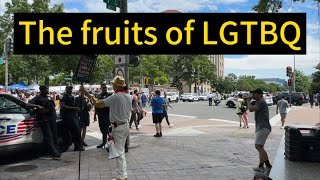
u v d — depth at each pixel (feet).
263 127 25.91
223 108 114.11
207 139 41.91
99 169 26.45
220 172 25.43
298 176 22.22
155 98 44.42
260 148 26.13
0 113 27.50
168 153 32.78
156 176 24.34
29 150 29.53
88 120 36.24
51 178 23.85
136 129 52.60
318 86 240.12
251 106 26.09
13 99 29.07
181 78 297.74
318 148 26.48
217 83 314.14
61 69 169.89
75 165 27.76
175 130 51.60
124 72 35.96
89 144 38.45
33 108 29.07
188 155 31.83
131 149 34.86
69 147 36.17
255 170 25.71
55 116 30.71
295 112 93.35
